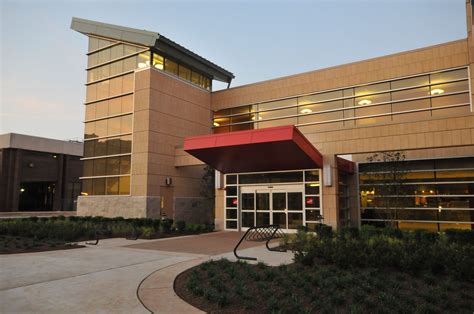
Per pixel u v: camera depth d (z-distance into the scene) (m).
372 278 7.77
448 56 19.36
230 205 21.36
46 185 48.50
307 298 6.65
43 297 6.80
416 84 20.27
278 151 17.17
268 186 20.20
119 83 25.27
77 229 17.58
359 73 22.06
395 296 6.73
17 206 42.38
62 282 8.00
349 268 8.81
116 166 24.48
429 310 6.01
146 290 7.36
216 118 27.78
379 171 17.48
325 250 9.58
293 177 19.42
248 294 6.73
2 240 15.83
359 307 6.07
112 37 25.34
